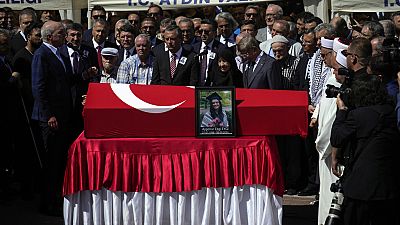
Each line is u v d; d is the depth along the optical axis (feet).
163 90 25.98
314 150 35.60
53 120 31.48
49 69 31.48
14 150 35.70
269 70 32.91
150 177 25.48
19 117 35.12
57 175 32.07
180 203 25.59
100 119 25.31
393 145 22.39
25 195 35.37
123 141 25.45
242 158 25.48
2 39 34.78
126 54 37.40
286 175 36.17
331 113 26.73
